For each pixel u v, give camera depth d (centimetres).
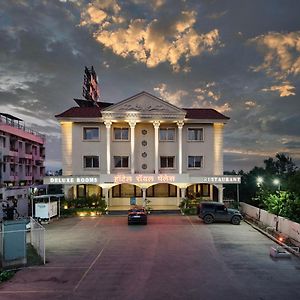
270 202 3009
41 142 7525
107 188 3938
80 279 1625
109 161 4131
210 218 3162
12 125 6209
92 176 3931
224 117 4284
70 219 3503
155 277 1645
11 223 1852
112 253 2109
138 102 4112
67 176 3919
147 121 4134
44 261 1894
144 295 1420
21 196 4847
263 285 1534
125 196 4303
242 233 2731
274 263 1883
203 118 4222
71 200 3900
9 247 1841
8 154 5734
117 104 4084
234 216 3142
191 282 1573
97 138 4241
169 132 4316
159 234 2694
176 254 2077
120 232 2784
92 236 2638
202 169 4288
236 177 3997
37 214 3325
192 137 4316
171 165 4297
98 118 4162
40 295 1428
